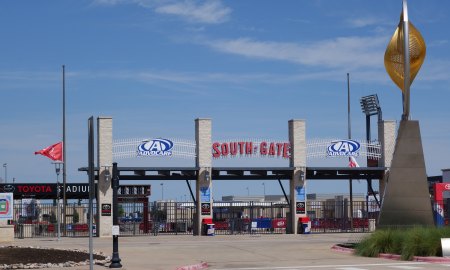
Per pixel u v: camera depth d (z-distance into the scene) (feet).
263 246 114.42
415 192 105.60
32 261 77.71
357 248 97.81
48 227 175.52
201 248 110.42
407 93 106.73
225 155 155.33
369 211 195.31
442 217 171.22
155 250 105.91
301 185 159.33
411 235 90.12
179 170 151.84
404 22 107.04
